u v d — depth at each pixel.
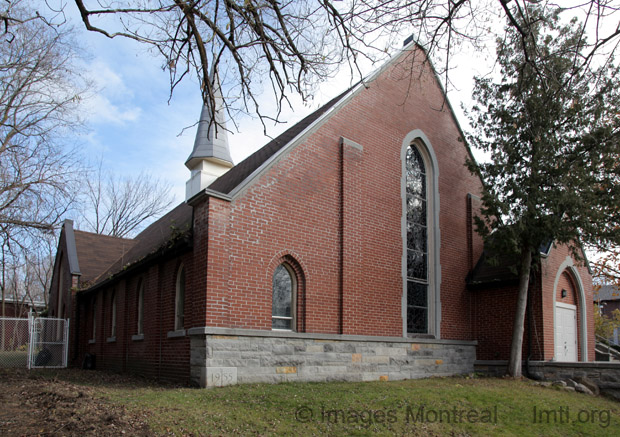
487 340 19.36
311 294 14.53
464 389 13.02
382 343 16.06
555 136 15.87
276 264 13.88
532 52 10.77
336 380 14.47
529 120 15.85
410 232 18.62
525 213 15.98
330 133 16.05
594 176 15.82
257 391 11.11
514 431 10.34
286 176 14.50
